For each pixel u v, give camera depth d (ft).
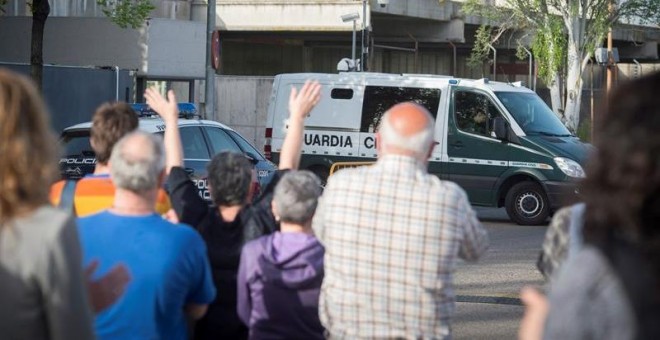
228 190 20.97
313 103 22.63
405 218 17.58
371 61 185.26
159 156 17.69
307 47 205.87
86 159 56.18
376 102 80.07
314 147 81.82
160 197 21.16
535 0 167.73
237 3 174.29
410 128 17.89
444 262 17.61
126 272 17.11
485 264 53.67
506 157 75.36
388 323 17.70
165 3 152.15
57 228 12.45
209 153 60.39
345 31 169.78
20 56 99.30
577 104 169.99
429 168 77.71
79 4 118.01
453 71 200.54
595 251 10.55
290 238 19.72
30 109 12.55
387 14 177.88
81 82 86.22
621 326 10.28
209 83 91.09
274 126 83.92
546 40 170.30
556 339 10.58
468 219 17.87
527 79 218.18
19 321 12.37
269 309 19.62
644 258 10.37
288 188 19.66
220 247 20.90
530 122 76.13
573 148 75.15
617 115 10.77
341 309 17.94
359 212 17.78
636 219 10.43
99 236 17.29
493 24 185.78
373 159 79.92
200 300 18.12
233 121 144.46
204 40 99.30
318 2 170.40
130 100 90.63
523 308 41.68
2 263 12.35
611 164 10.62
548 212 74.54
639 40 232.12
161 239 17.30
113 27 96.48
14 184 12.32
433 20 191.21
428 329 17.67
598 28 169.37
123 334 17.08
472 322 38.99
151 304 17.12
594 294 10.42
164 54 96.43
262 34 187.21
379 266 17.63
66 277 12.44
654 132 10.49
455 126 76.95
